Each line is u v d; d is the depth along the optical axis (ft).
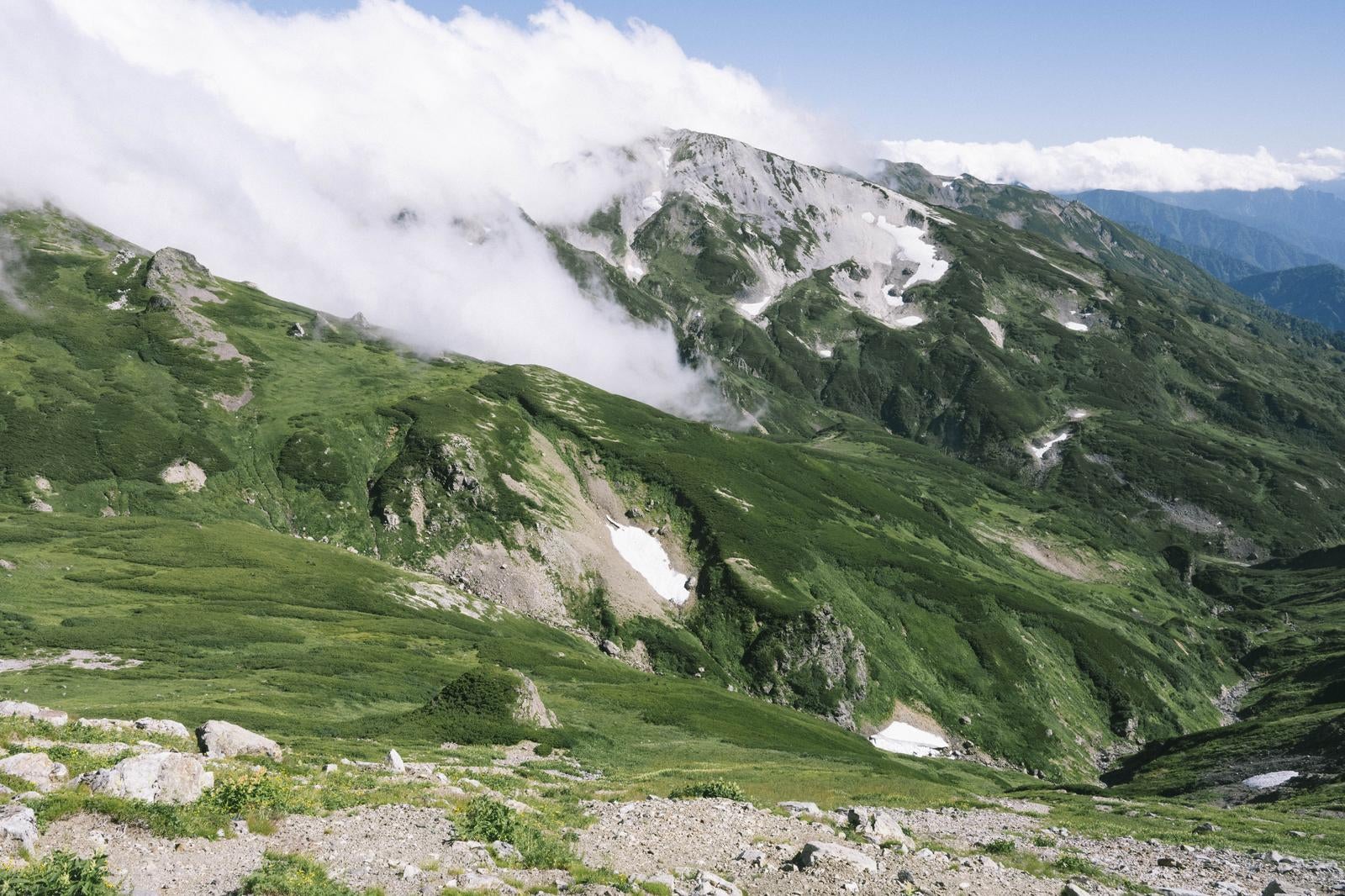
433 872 73.72
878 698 591.78
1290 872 121.70
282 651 332.80
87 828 71.26
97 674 269.03
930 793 212.84
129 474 593.83
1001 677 640.58
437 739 218.38
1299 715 379.55
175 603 384.27
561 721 285.43
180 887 64.95
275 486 630.74
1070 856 120.88
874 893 83.30
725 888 79.51
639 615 608.60
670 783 171.53
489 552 614.75
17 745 89.66
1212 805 244.22
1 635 302.86
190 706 224.33
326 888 66.03
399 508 627.05
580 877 78.38
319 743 181.68
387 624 417.08
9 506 504.02
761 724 374.22
